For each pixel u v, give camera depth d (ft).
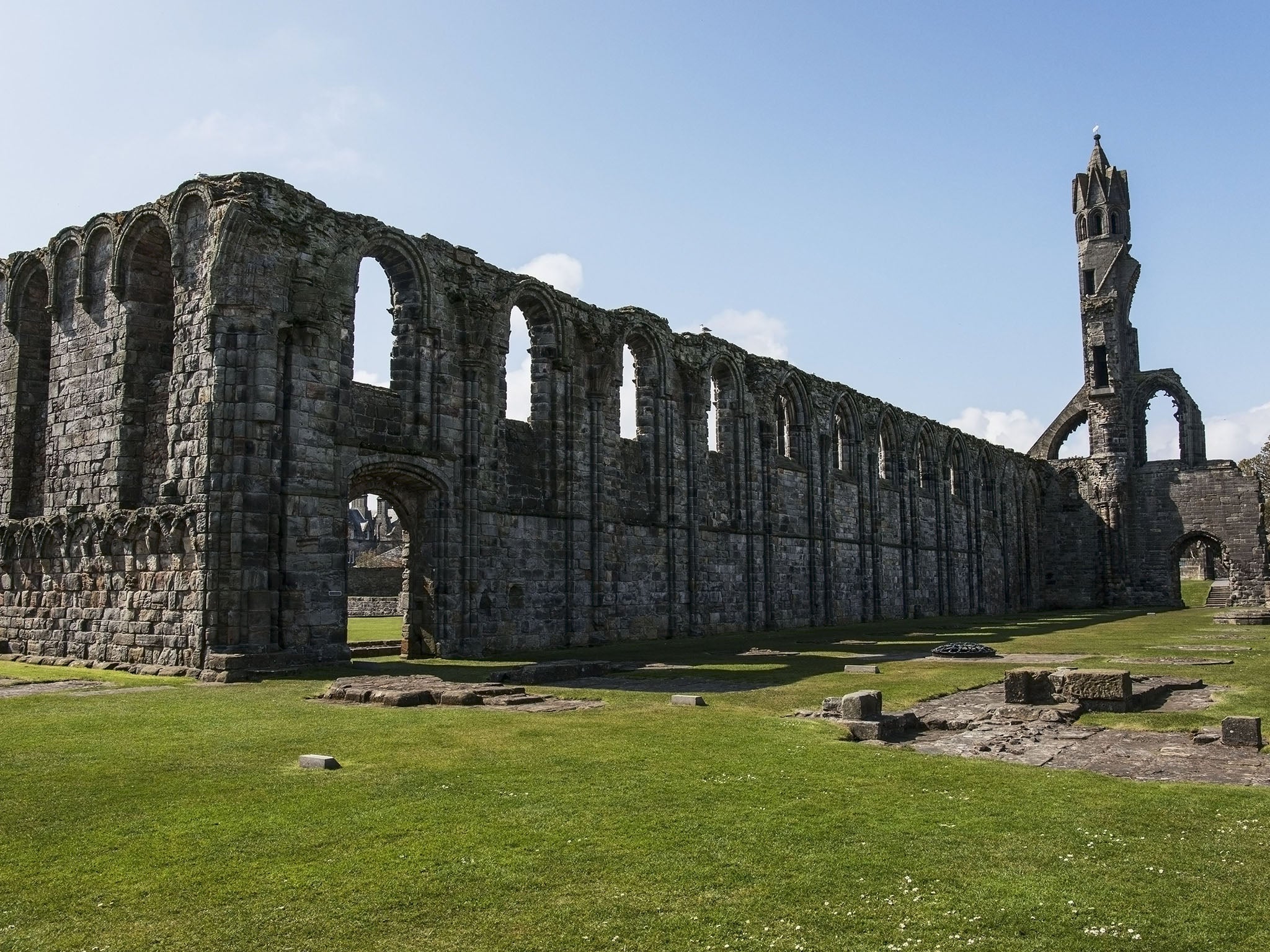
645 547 134.21
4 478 109.19
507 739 47.83
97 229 100.32
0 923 24.47
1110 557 264.31
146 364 97.66
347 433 93.56
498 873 27.73
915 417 220.23
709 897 25.85
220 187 86.84
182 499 85.81
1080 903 25.21
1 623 105.81
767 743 46.78
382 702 60.75
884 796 36.17
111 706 60.80
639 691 67.87
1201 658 91.91
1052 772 40.22
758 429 163.22
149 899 25.90
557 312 120.06
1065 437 284.61
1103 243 274.36
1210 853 29.17
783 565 166.50
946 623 179.22
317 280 90.84
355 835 31.40
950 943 22.81
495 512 109.50
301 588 86.53
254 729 51.16
